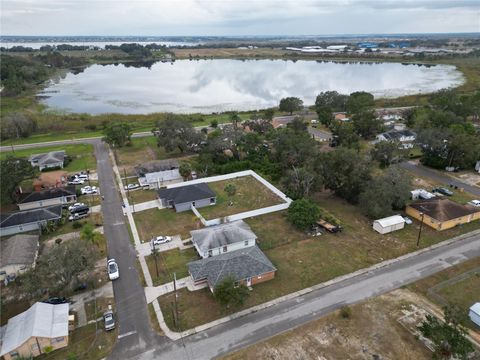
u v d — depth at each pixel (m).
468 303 40.94
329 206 66.44
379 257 50.16
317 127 126.12
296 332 37.41
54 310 38.84
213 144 87.44
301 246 53.22
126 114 146.38
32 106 158.25
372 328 37.75
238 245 51.78
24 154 99.31
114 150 101.75
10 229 58.53
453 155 81.44
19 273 47.50
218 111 156.50
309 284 44.88
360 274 46.62
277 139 85.12
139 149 102.75
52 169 87.38
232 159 89.44
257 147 91.19
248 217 62.28
